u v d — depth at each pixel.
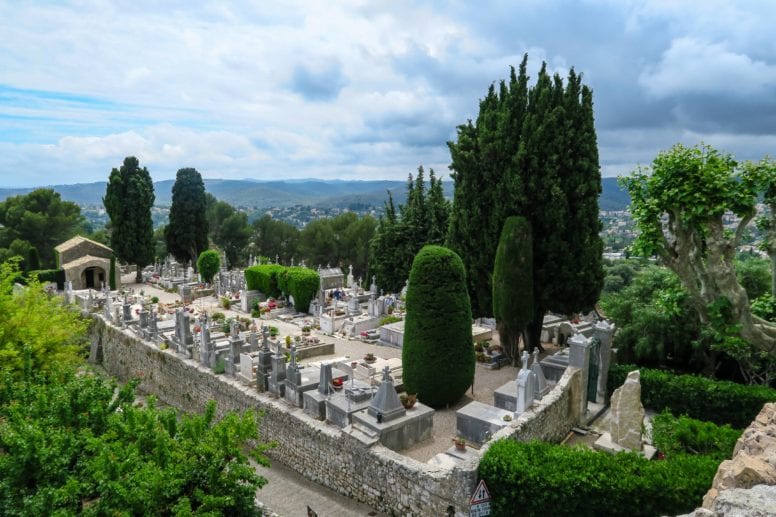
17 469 11.45
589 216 26.22
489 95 28.16
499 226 26.77
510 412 18.45
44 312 24.11
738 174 13.53
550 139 25.41
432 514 14.64
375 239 51.28
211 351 25.70
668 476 12.86
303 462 19.08
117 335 34.59
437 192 49.78
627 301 28.44
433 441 18.66
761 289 25.69
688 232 14.42
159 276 60.62
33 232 70.62
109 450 11.71
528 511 13.54
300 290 40.50
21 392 15.03
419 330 21.34
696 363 27.23
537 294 27.08
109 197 60.31
